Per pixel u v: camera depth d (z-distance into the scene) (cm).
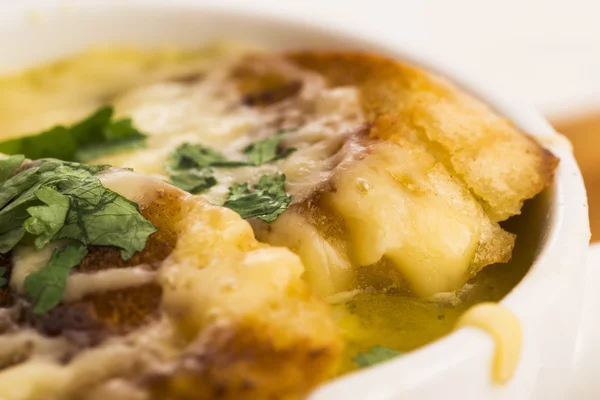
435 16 46
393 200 23
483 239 24
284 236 23
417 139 24
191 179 25
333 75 28
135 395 19
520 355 21
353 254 23
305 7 44
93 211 22
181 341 20
